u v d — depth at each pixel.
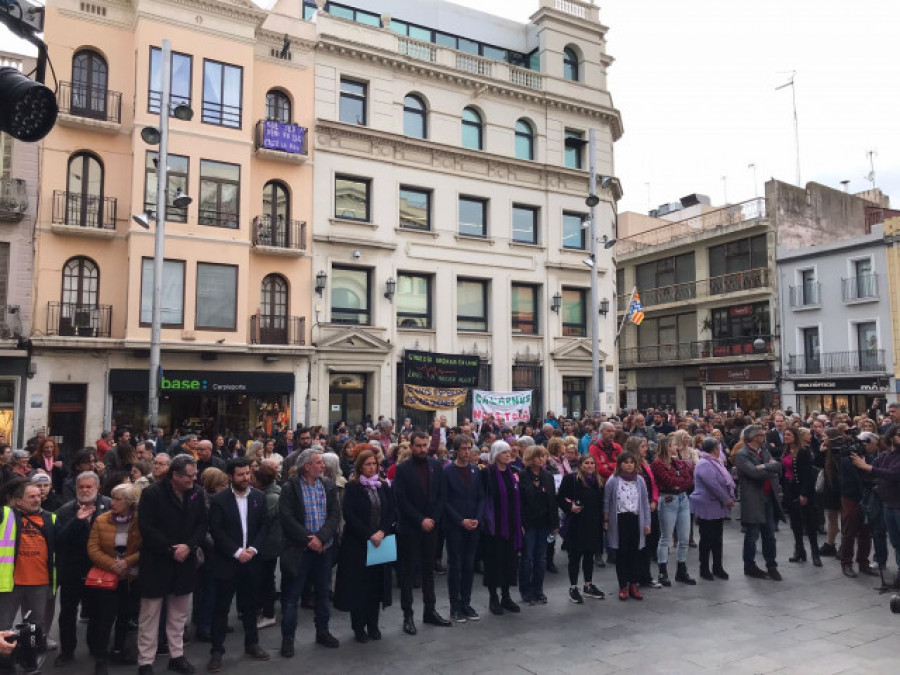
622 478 8.57
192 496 6.37
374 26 23.66
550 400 25.89
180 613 6.34
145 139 16.05
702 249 36.09
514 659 6.47
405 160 23.69
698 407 35.84
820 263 30.66
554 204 26.73
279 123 21.19
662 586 9.10
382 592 7.07
